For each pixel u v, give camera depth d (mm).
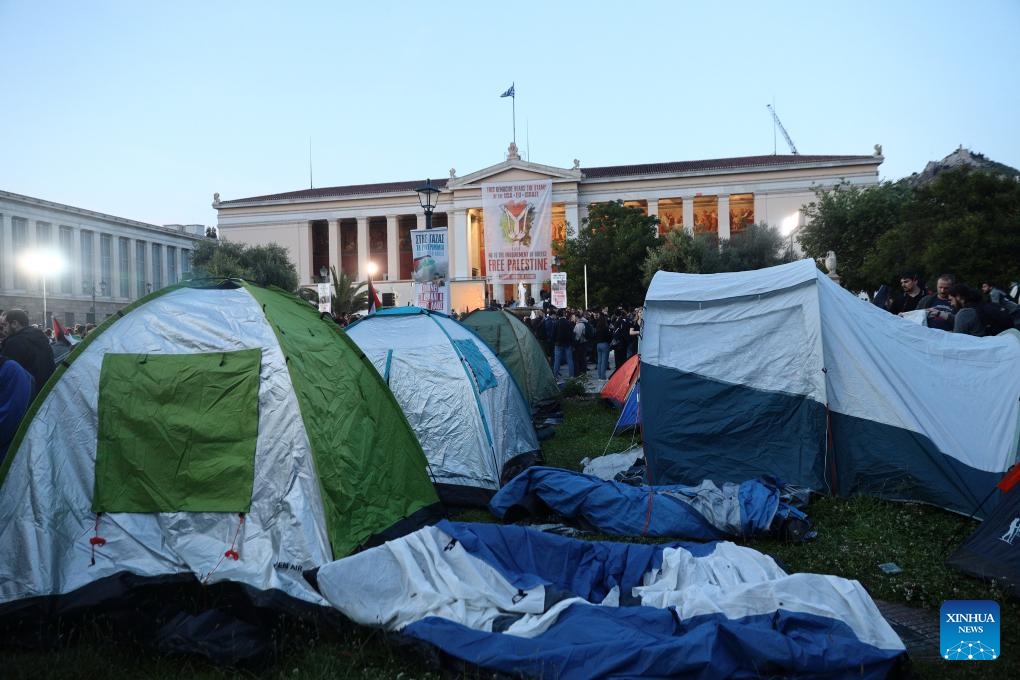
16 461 4672
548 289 51281
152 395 4875
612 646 3467
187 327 5152
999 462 6102
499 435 7797
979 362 6801
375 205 60812
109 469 4738
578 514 6273
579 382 16422
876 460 6566
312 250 63969
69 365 4918
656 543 5676
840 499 6527
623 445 9672
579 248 43625
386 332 8172
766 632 3471
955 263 20906
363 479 5223
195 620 4012
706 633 3488
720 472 6977
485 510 6891
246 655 3732
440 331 8078
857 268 33938
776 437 6949
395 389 7594
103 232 55438
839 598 3873
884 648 3504
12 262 46688
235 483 4707
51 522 4570
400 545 4465
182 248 65875
